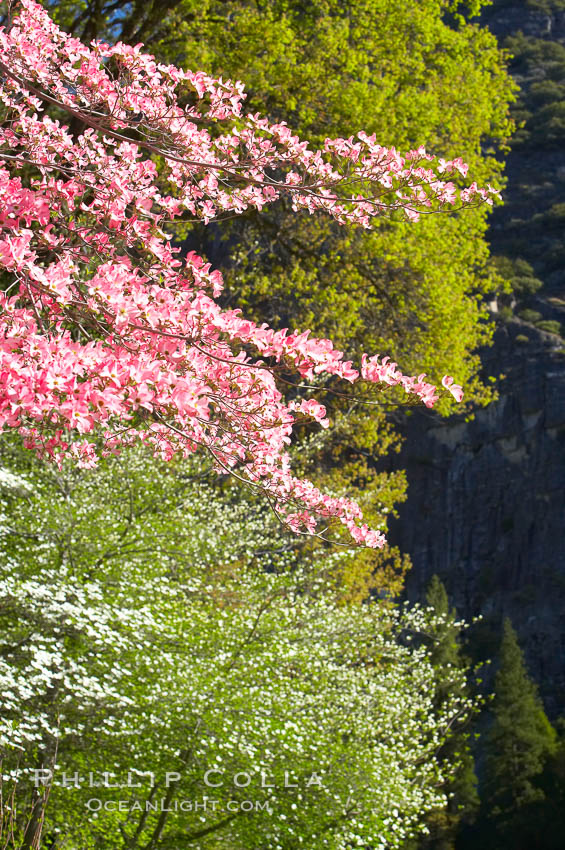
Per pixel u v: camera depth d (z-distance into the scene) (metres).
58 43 3.99
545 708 68.25
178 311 2.92
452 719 12.82
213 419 3.31
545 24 111.81
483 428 78.56
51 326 3.11
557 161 98.50
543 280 88.88
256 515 12.89
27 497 9.22
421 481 79.88
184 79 3.93
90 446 3.71
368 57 15.55
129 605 8.87
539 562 74.38
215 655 8.91
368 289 16.55
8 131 3.87
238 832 8.53
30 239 3.34
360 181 3.87
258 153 3.90
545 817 39.16
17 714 6.82
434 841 35.03
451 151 17.11
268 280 15.70
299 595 11.59
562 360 77.75
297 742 8.38
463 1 18.66
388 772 9.30
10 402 2.23
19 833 5.36
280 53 13.86
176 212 3.97
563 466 75.19
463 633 74.50
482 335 18.06
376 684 11.05
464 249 16.84
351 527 3.64
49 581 8.02
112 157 3.90
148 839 8.65
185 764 8.01
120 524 10.41
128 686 7.86
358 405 15.45
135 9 12.46
